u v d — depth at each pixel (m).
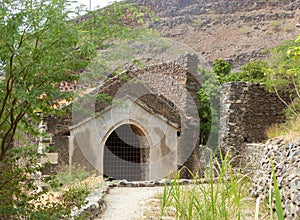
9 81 5.14
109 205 8.05
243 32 36.66
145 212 7.04
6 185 4.75
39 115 5.77
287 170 7.18
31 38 4.96
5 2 4.70
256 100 12.19
